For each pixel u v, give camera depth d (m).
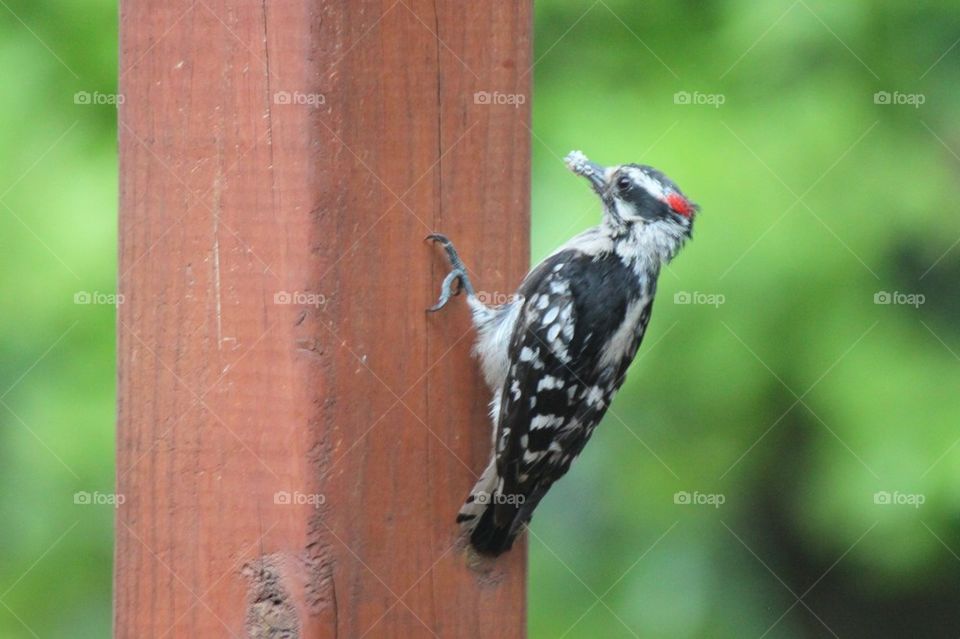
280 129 5.91
